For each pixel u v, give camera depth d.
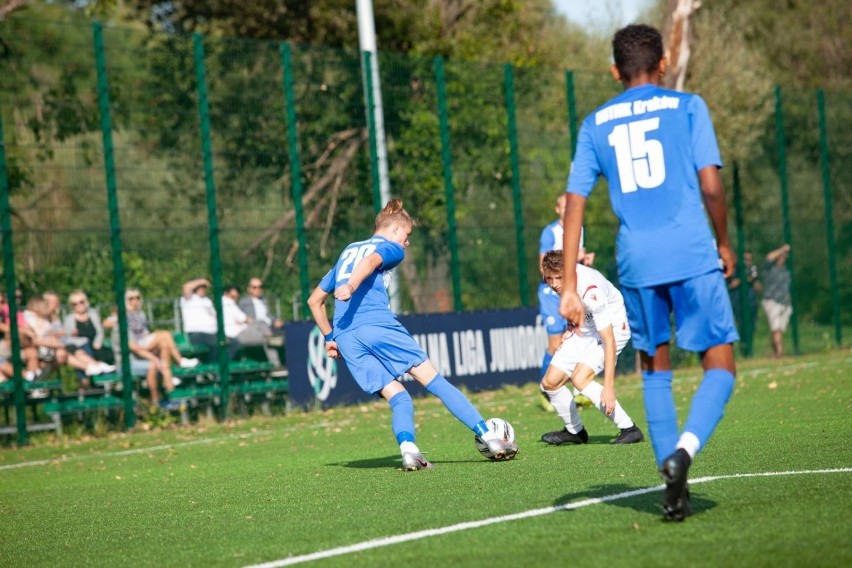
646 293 15.02
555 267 24.48
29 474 30.39
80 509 21.77
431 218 51.09
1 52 40.75
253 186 46.28
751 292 62.41
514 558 13.18
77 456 34.75
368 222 49.72
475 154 52.84
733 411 32.91
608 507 16.33
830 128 68.06
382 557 13.86
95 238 42.34
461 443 29.42
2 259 40.28
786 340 64.00
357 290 23.25
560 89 56.06
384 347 23.11
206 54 45.50
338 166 48.84
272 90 46.97
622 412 25.94
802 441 24.02
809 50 108.12
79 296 41.97
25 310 40.97
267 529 16.92
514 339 52.22
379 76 50.16
